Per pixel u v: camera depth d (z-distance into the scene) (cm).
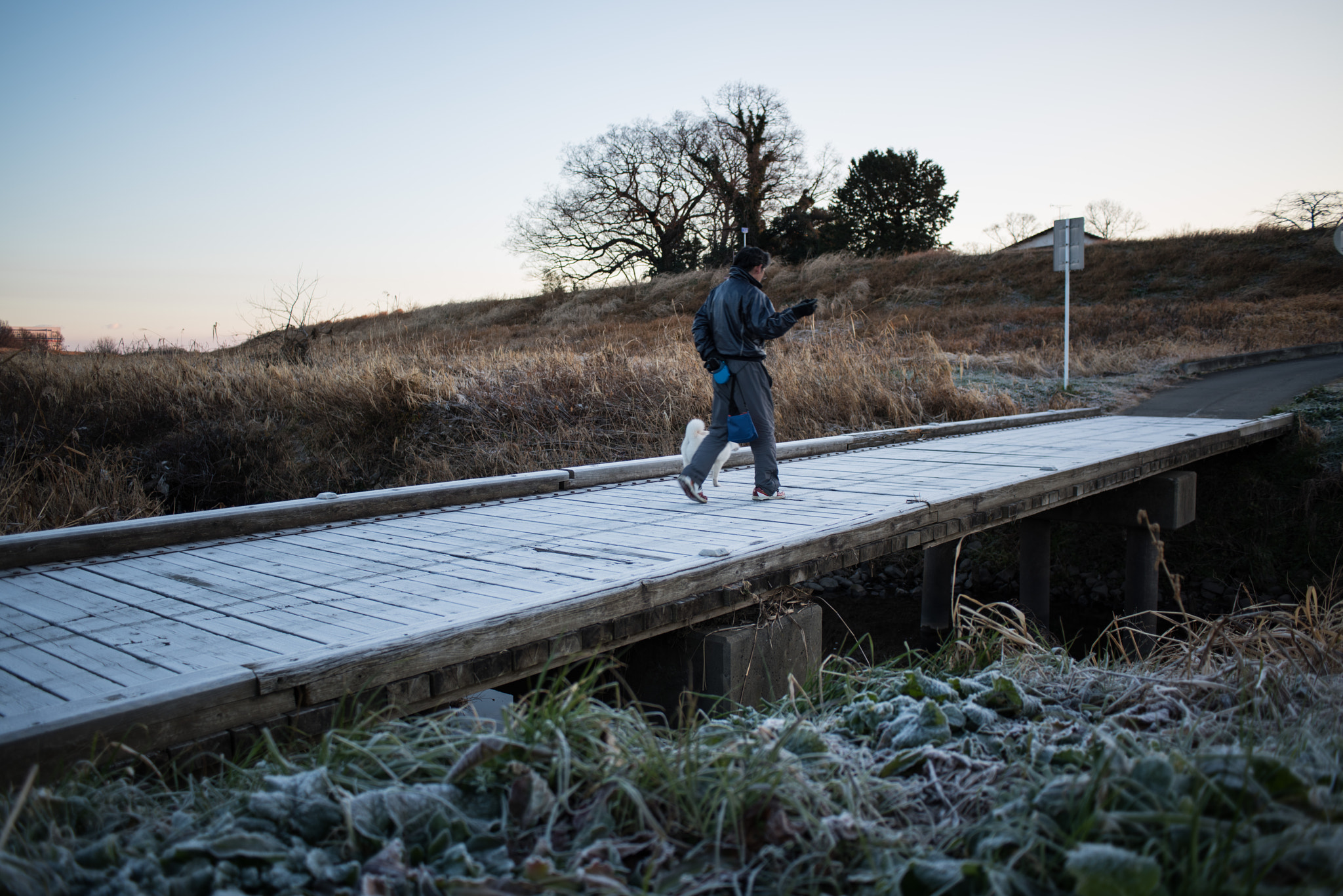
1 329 1379
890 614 979
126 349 1501
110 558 459
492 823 212
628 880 191
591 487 716
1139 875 159
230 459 1011
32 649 308
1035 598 903
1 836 171
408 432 1104
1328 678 321
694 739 263
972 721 276
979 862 172
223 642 315
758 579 431
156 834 201
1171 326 2252
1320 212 3406
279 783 210
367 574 419
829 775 235
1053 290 3155
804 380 1352
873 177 5500
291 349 1478
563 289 4791
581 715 253
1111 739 231
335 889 179
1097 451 837
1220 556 1038
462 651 312
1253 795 192
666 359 1337
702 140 5003
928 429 1063
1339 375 1484
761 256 575
